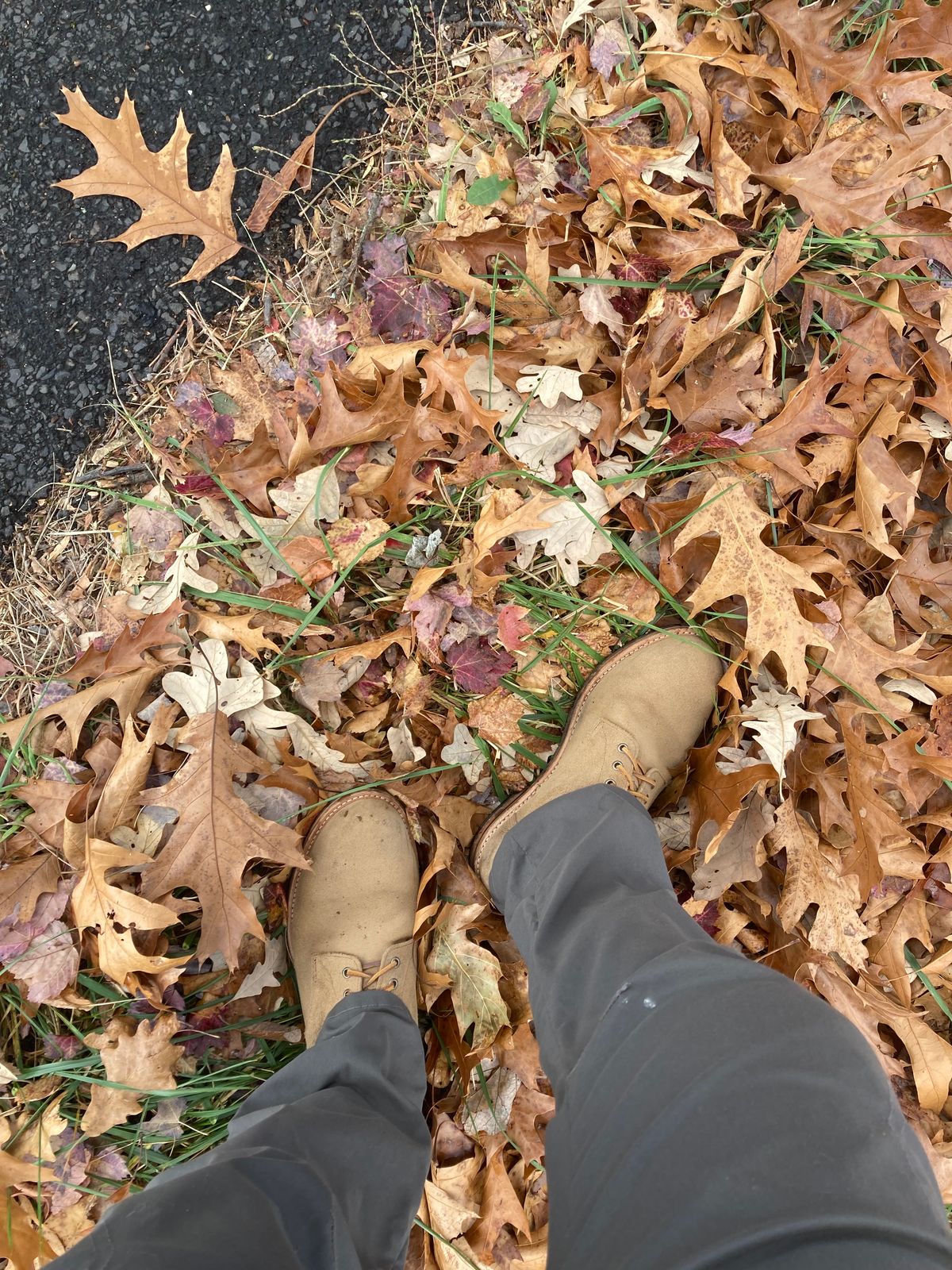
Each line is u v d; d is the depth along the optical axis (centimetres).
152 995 108
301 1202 76
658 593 126
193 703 113
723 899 130
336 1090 96
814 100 122
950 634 129
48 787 113
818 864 122
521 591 125
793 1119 63
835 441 122
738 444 119
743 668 129
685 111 121
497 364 120
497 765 128
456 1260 117
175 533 121
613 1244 63
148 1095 113
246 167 126
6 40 122
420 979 124
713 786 123
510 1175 123
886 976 129
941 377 124
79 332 126
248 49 124
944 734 127
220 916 109
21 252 125
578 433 121
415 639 122
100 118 113
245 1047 120
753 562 116
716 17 123
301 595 118
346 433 113
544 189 122
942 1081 125
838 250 125
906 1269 54
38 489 127
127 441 126
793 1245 55
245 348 126
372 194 127
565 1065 87
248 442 121
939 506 132
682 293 120
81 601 125
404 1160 92
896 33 124
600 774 124
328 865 119
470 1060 119
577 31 126
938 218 123
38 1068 111
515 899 113
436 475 118
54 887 113
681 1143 65
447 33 127
